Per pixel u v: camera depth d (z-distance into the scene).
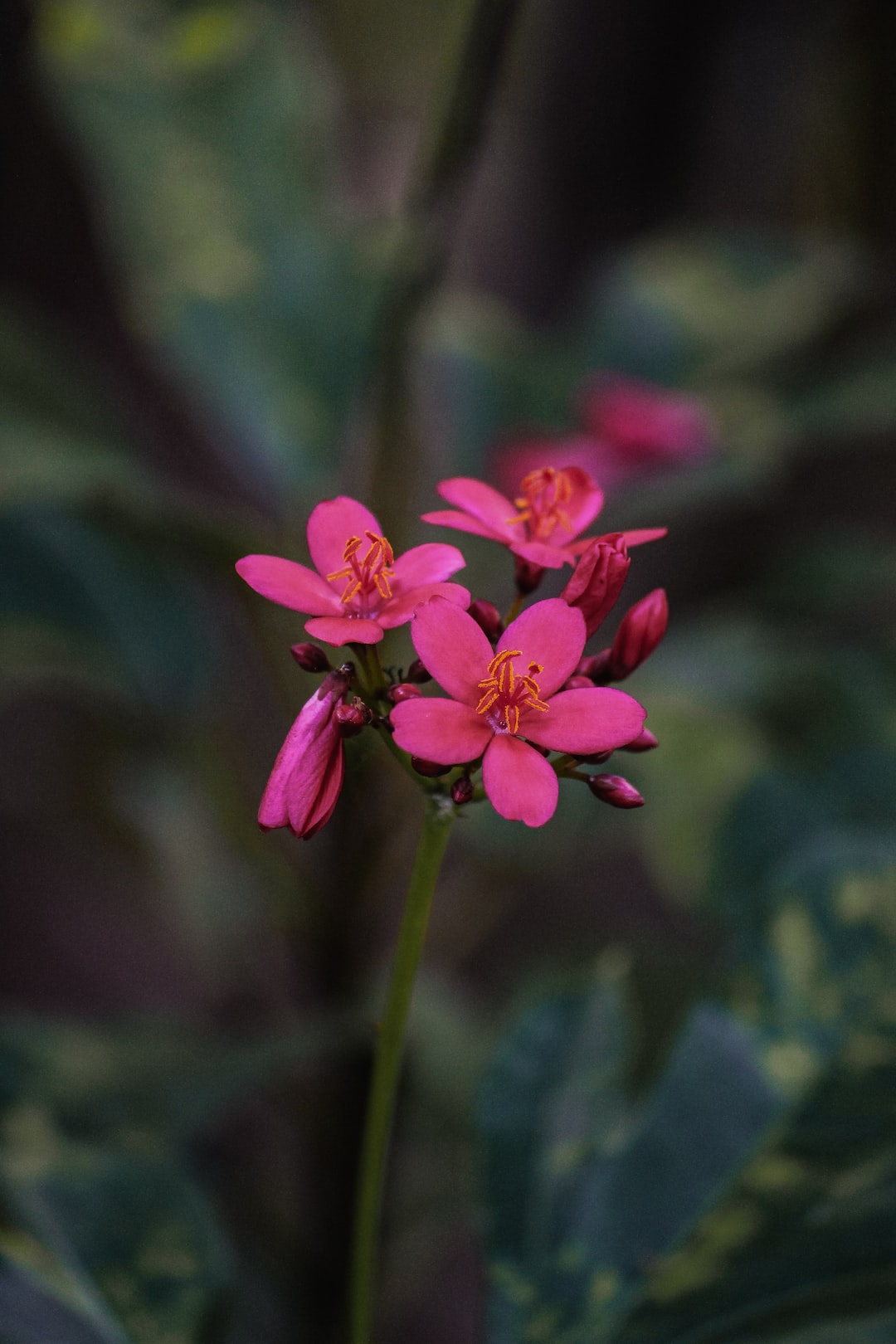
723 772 0.48
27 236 0.67
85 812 0.58
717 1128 0.36
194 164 0.50
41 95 0.57
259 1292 0.48
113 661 0.50
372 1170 0.34
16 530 0.51
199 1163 0.53
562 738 0.33
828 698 0.50
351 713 0.33
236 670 0.68
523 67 0.66
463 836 0.48
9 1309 0.36
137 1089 0.42
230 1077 0.43
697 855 0.47
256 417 0.48
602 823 0.49
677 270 0.62
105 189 0.50
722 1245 0.35
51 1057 0.42
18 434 0.44
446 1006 0.57
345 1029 0.44
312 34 0.70
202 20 0.51
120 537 0.51
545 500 0.36
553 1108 0.37
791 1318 0.35
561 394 0.60
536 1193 0.37
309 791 0.33
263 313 0.49
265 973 0.63
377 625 0.33
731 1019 0.37
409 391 0.45
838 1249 0.35
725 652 0.54
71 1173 0.37
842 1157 0.36
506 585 0.52
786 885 0.37
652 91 0.70
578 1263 0.36
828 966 0.37
